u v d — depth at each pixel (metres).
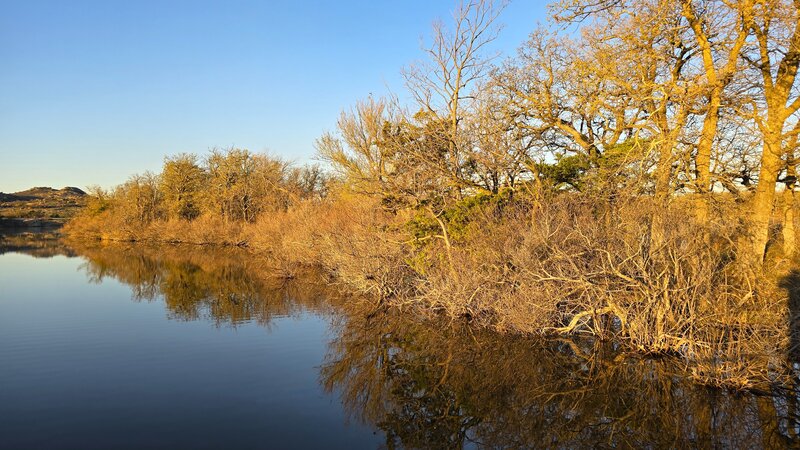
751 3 11.71
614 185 12.55
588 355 11.21
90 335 13.84
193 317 16.30
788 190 13.86
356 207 21.47
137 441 7.34
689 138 12.94
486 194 15.43
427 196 15.84
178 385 9.81
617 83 14.45
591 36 15.10
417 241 16.05
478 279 13.48
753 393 8.78
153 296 20.36
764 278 10.30
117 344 12.89
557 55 17.58
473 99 17.66
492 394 9.65
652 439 7.59
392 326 14.80
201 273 27.58
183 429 7.79
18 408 8.58
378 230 18.11
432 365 11.33
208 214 51.00
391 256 17.22
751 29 12.70
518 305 12.31
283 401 9.10
